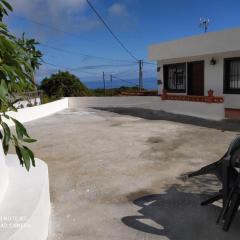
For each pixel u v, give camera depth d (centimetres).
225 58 1560
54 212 510
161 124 1340
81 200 557
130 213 505
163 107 1778
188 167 730
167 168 725
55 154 872
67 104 2098
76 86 3316
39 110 1622
